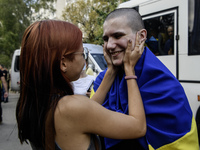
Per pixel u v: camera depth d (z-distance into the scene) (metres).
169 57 3.62
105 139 1.19
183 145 1.04
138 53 1.13
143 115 1.00
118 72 1.29
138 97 1.05
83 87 2.68
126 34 1.16
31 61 0.94
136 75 1.19
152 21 3.88
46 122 0.92
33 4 22.42
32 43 0.94
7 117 6.18
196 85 3.25
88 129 0.90
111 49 1.19
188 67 3.36
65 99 0.93
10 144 3.94
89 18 15.42
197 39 3.26
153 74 1.15
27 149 3.70
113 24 1.17
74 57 0.99
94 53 7.00
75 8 16.16
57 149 0.91
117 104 1.22
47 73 0.92
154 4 3.84
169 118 1.06
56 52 0.93
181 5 3.45
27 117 1.00
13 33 20.44
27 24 21.86
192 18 3.33
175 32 3.53
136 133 0.95
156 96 1.11
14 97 11.12
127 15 1.17
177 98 1.09
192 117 1.19
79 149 0.90
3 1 20.66
